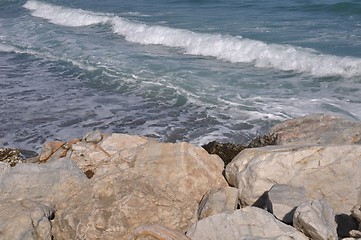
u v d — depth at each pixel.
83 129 15.92
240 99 17.53
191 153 9.75
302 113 16.02
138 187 8.53
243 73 20.39
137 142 11.39
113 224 7.86
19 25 32.47
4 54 25.61
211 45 23.77
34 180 9.40
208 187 9.59
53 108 17.73
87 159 11.02
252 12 31.22
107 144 11.35
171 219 8.25
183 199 8.77
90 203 8.20
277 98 17.45
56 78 21.28
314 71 20.00
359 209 7.80
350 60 19.77
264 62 21.52
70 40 27.55
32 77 21.52
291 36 24.88
